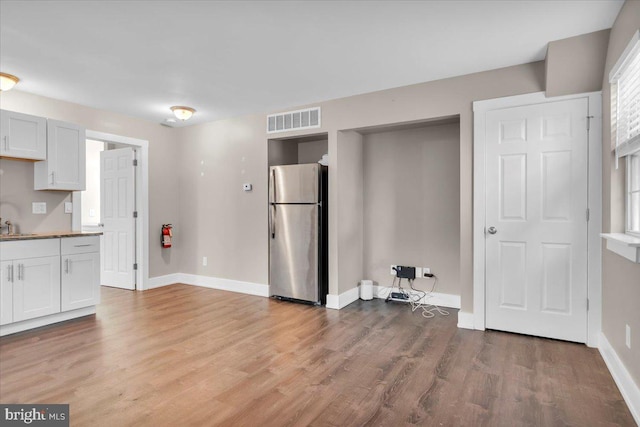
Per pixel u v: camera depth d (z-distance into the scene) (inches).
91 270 145.8
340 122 156.6
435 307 159.2
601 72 106.0
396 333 125.4
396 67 123.8
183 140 209.2
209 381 90.3
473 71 127.6
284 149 189.6
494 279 126.3
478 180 127.6
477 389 86.2
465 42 106.1
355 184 173.0
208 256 200.5
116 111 176.2
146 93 149.4
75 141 150.5
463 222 131.6
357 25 96.0
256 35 101.0
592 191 110.8
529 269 120.7
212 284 198.4
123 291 189.5
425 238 165.9
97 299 147.6
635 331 78.3
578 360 101.7
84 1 83.3
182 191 210.2
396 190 172.6
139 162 192.2
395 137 172.4
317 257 161.9
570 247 114.5
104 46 106.8
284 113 171.9
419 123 151.1
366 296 171.3
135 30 97.5
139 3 84.5
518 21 94.7
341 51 111.3
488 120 126.0
